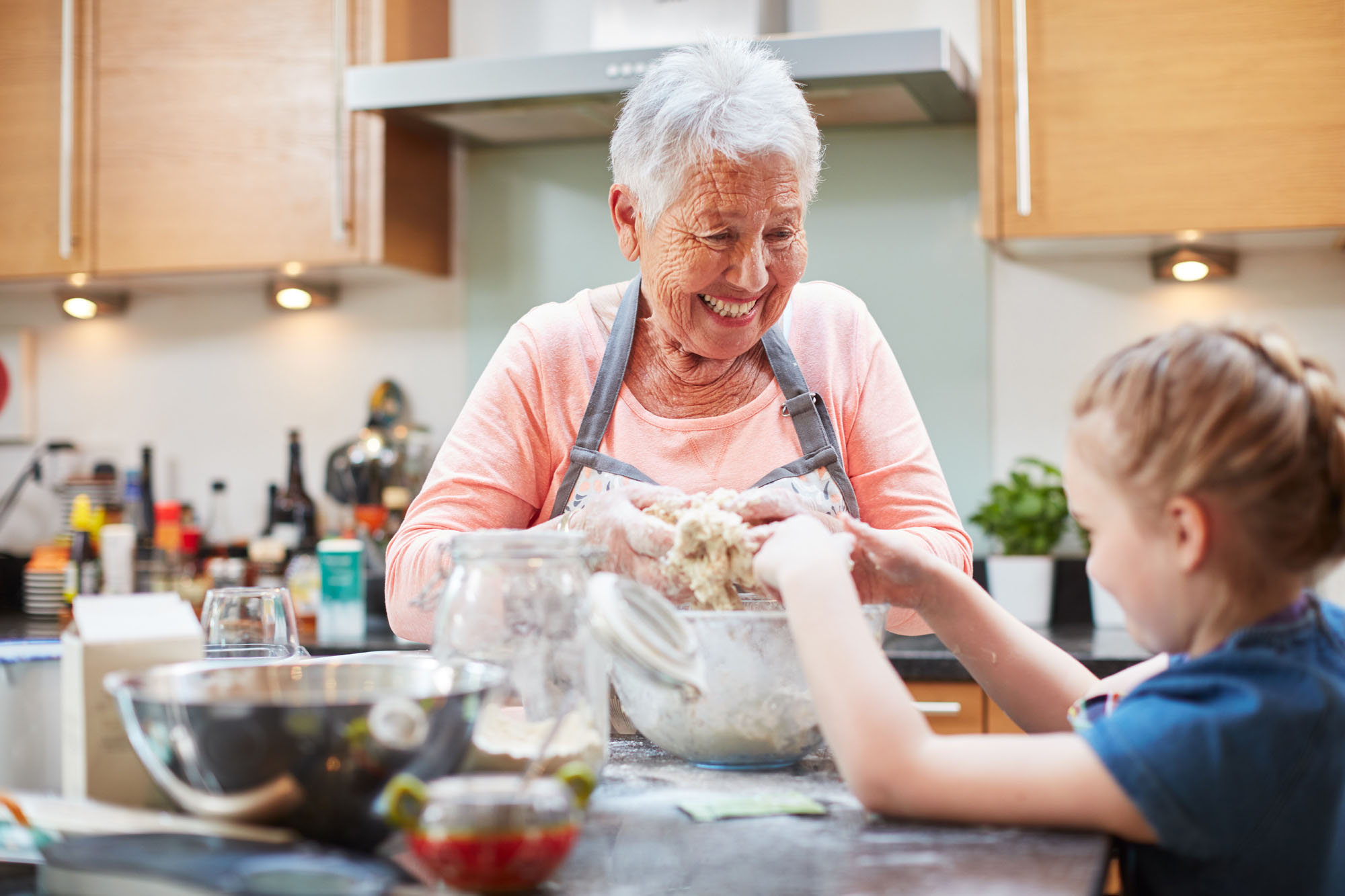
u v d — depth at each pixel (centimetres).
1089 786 76
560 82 221
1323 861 77
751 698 92
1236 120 212
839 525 102
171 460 296
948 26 249
